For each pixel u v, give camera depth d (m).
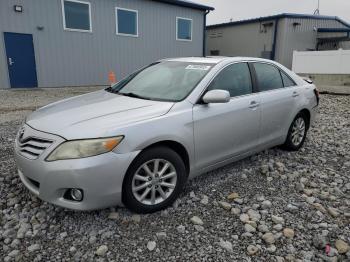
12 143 5.17
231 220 3.04
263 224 2.97
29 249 2.56
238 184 3.80
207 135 3.43
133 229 2.85
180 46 17.84
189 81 3.63
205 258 2.51
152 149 2.98
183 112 3.23
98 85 14.82
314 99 5.20
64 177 2.62
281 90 4.56
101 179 2.66
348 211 3.26
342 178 4.11
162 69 4.11
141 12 15.66
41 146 2.76
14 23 12.05
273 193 3.61
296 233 2.85
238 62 4.07
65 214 3.05
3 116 7.45
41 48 12.89
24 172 2.91
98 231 2.81
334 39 24.64
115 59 15.27
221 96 3.27
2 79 12.23
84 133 2.69
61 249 2.58
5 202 3.28
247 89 4.05
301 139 5.11
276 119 4.42
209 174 4.07
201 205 3.29
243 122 3.85
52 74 13.40
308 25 23.80
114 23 14.82
